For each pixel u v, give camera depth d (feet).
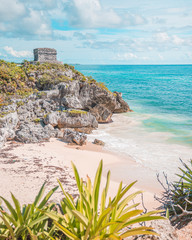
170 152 72.43
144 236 12.85
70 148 73.92
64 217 11.87
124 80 394.52
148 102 178.09
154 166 61.31
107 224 10.50
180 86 301.43
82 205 12.08
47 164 57.98
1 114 83.71
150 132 97.25
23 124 86.69
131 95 214.28
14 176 48.49
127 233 11.25
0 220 13.30
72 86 108.68
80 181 12.72
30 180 47.19
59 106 104.47
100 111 114.11
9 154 63.16
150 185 50.11
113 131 98.94
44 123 94.07
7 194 40.14
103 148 76.13
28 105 98.37
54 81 124.06
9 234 12.92
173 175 55.42
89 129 95.20
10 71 124.67
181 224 17.56
